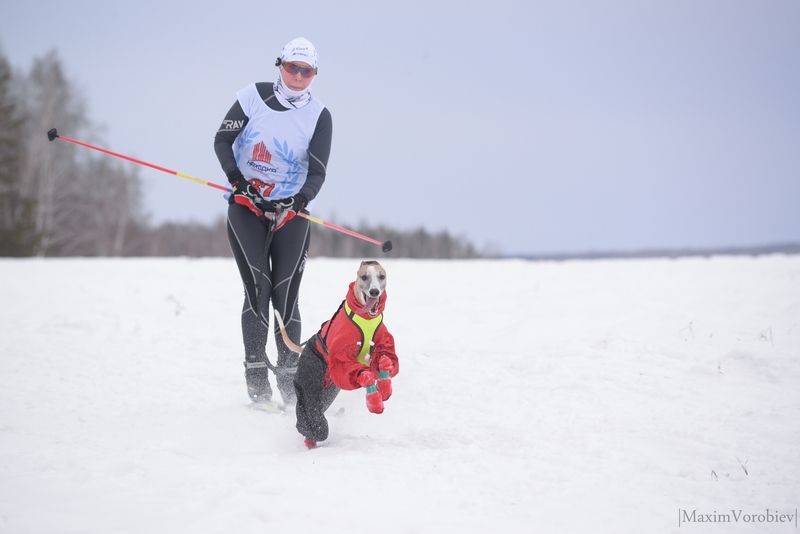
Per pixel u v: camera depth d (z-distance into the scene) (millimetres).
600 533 8070
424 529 7961
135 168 99062
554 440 11117
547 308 21172
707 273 27609
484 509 8609
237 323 20594
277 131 13102
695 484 9484
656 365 14711
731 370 14234
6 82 88438
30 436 11438
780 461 10234
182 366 16422
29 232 80062
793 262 31688
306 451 10961
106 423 12258
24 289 26500
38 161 88938
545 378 14172
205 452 10812
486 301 23000
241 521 8039
